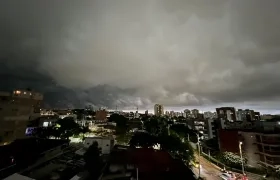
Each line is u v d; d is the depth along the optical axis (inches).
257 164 1761.8
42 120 2780.5
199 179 1353.3
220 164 1845.5
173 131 2748.5
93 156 1318.9
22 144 1588.3
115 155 1221.7
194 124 3639.3
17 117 1828.2
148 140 1978.3
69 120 2709.2
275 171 1400.1
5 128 1684.3
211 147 2501.2
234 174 1459.2
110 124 3750.0
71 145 2267.5
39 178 1189.7
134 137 2065.7
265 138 1711.4
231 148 2023.9
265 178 1413.6
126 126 3740.2
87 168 1264.8
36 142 1752.0
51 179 1178.6
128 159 1140.5
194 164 1795.0
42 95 2701.8
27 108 1996.8
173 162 1117.7
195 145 2721.5
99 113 4904.0
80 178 1159.0
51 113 4682.6
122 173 1013.8
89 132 3090.6
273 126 1998.0
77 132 2669.8
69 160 1579.7
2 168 1104.2
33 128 2471.7
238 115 4901.6
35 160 1391.5
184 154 1748.3
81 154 1732.3
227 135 2081.7
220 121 3038.9
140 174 973.8
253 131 1945.1
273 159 1615.4
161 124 3804.1
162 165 1062.4
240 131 2006.6
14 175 660.1
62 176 1227.9
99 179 1129.4
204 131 3270.2
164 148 1782.7
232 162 1759.4
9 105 1748.3
